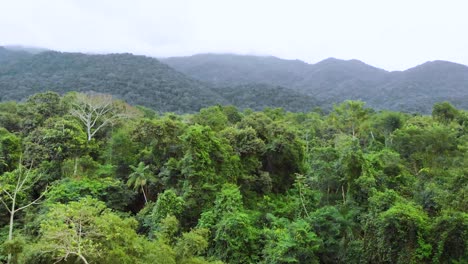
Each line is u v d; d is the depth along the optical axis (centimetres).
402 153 4431
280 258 2614
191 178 3391
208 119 5216
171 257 2083
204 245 2298
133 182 3831
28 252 1778
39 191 3947
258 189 3997
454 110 6341
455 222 2316
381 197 2784
